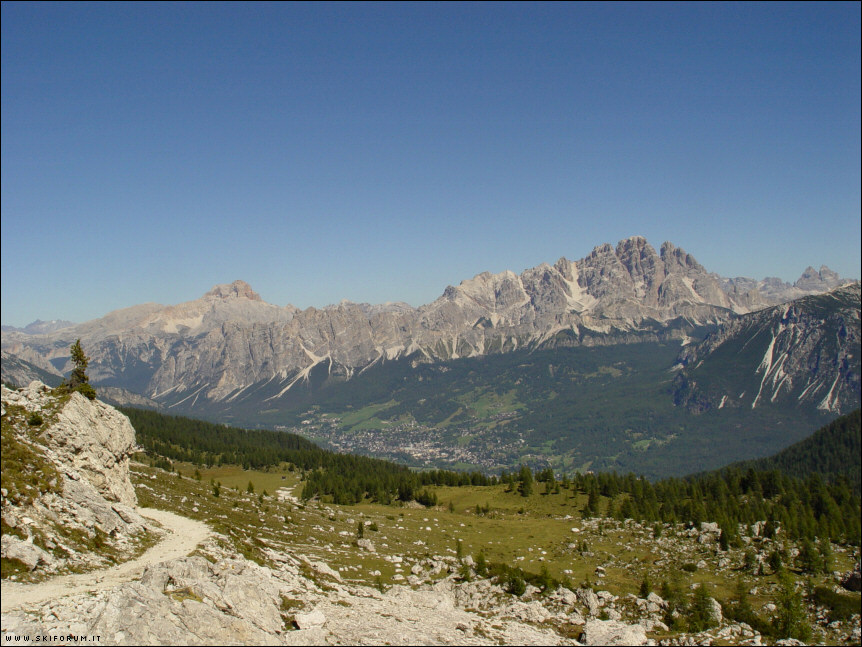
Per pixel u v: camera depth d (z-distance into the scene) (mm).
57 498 63562
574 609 83875
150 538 70875
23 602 42938
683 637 75375
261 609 45375
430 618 57000
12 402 83562
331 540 116000
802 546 122188
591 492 184375
